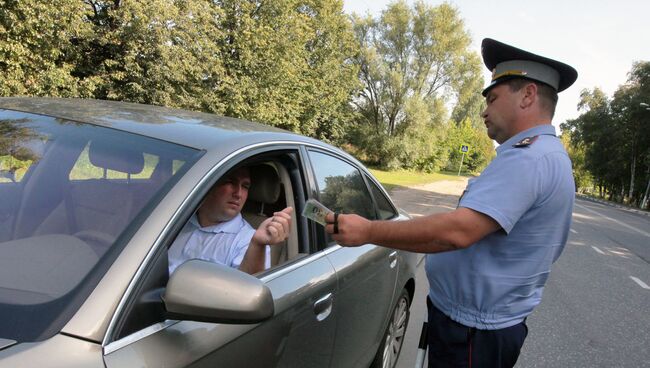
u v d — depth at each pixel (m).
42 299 1.17
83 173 1.59
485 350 1.91
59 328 1.10
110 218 1.39
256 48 19.81
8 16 11.12
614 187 64.88
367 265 2.57
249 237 2.04
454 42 40.50
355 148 45.19
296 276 1.92
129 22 14.11
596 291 6.79
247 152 1.81
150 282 1.26
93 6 15.10
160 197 1.41
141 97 15.59
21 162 1.67
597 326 5.25
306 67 25.39
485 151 70.88
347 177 2.85
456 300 1.94
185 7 15.23
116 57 15.14
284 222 1.83
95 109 1.99
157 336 1.24
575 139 65.50
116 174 1.54
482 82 43.28
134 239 1.29
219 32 17.03
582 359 4.32
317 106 30.05
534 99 1.83
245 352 1.50
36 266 1.28
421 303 5.34
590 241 12.30
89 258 1.28
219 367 1.39
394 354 3.45
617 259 9.80
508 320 1.90
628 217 26.42
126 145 1.65
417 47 40.75
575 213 23.17
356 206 2.85
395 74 40.03
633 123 50.81
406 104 40.25
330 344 2.13
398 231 1.68
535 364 4.14
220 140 1.76
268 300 1.34
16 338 1.06
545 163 1.71
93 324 1.12
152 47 14.84
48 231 1.40
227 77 18.25
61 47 13.10
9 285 1.21
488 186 1.69
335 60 31.42
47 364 1.02
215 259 1.95
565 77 1.84
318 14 29.75
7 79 11.64
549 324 5.20
